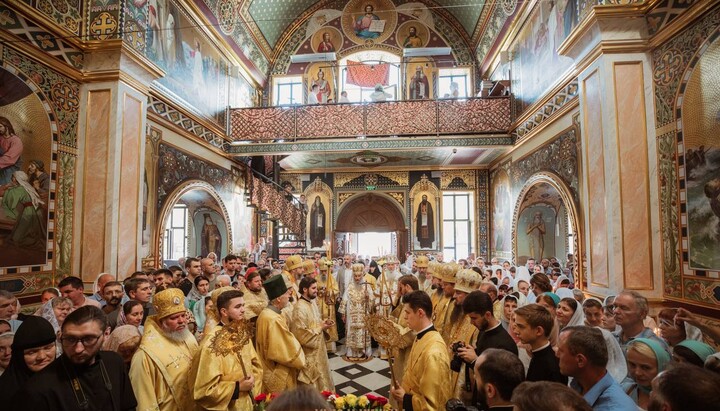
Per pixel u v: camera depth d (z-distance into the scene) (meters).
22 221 5.27
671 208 5.00
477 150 11.63
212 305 3.59
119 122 6.28
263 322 3.54
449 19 14.70
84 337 1.93
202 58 9.99
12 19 5.21
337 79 14.79
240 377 2.82
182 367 2.78
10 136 5.14
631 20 5.40
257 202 11.31
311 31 15.00
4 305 3.13
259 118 11.41
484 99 10.99
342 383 5.82
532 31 9.52
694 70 4.65
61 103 5.92
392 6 14.89
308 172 15.50
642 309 2.93
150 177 7.57
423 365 2.56
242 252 11.73
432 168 15.02
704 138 4.48
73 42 6.09
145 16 7.31
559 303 3.45
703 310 4.43
